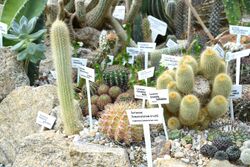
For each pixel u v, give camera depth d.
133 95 2.55
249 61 2.74
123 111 2.24
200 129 2.30
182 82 2.23
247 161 2.02
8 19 3.00
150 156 2.07
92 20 3.60
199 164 2.07
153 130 2.33
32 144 2.30
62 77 2.28
